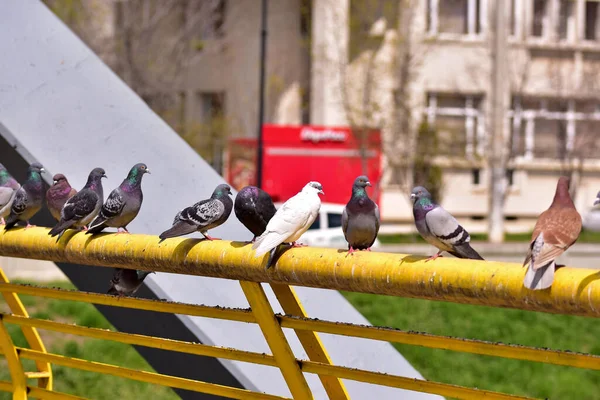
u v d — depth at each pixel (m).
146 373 5.00
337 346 6.83
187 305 4.54
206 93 40.03
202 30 33.94
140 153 7.51
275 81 38.22
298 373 4.16
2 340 5.71
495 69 34.59
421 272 3.44
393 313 15.59
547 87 38.94
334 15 36.00
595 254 29.28
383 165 37.28
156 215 7.06
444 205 38.59
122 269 5.46
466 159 37.62
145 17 31.78
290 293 4.32
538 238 3.22
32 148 7.08
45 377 6.26
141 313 6.55
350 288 3.73
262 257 3.96
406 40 36.66
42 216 6.90
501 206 33.97
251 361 4.43
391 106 36.62
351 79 36.03
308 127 33.88
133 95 8.05
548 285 3.03
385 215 37.50
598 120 38.91
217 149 35.72
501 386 11.56
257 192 4.79
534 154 39.50
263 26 29.44
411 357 12.70
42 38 8.20
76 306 15.23
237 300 6.65
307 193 4.19
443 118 39.03
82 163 7.20
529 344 13.62
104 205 5.21
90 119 7.60
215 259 4.13
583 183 39.22
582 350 13.28
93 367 5.25
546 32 39.59
